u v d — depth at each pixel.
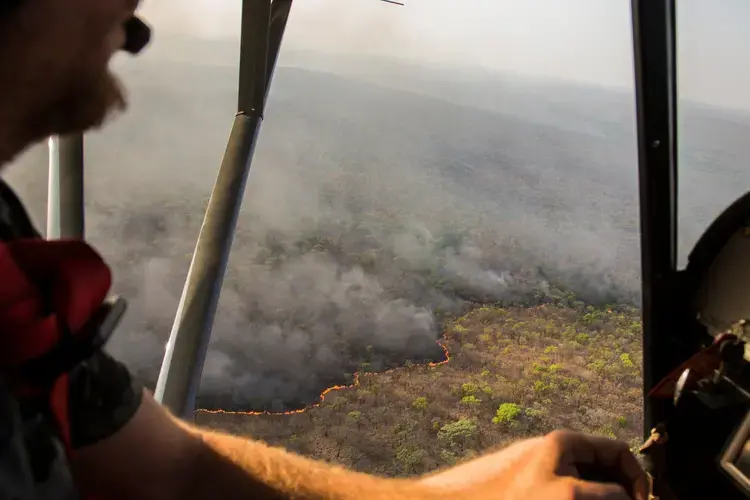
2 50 0.54
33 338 0.60
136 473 0.96
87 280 0.65
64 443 0.68
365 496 1.04
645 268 1.46
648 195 1.43
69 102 0.61
